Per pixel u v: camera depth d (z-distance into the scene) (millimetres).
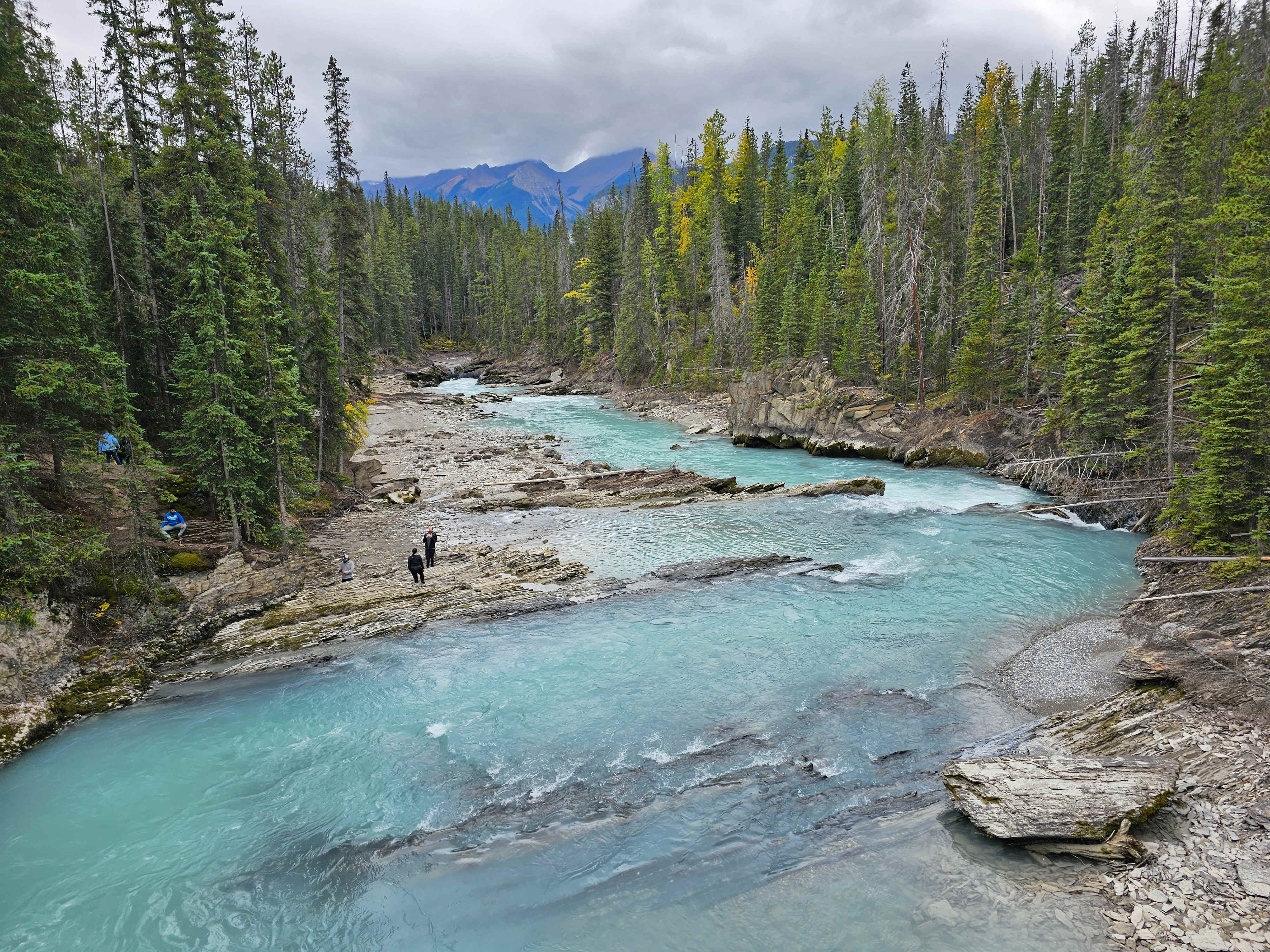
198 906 10031
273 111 33844
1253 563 16938
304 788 12812
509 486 37906
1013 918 8430
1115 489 30250
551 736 14133
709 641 18359
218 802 12547
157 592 19828
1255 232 19141
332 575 24281
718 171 83312
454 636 19203
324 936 9375
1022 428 40094
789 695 15375
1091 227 51469
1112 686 15070
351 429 39688
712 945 8578
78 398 18266
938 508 32312
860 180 72062
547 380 95875
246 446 22891
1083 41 77375
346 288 40500
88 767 13742
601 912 9320
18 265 17359
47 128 21703
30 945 9398
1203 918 7934
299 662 17953
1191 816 9570
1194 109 33188
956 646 17656
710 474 41781
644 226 86812
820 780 12133
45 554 16672
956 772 10766
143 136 27344
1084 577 22625
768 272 64188
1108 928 8078
